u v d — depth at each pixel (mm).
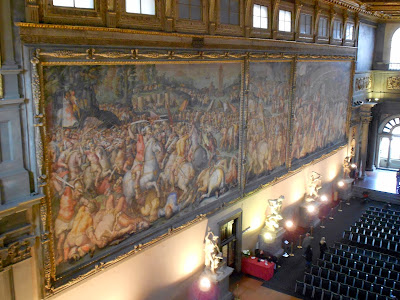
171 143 13570
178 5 13148
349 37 27438
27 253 9727
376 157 35250
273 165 20078
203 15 14234
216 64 15117
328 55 24203
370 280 17047
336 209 27484
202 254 15836
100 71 10961
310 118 23266
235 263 18328
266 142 19078
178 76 13508
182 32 13359
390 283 16656
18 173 9328
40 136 9586
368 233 22062
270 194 20203
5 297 9305
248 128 17453
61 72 10000
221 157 16109
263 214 19797
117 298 12289
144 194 12773
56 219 10289
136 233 12680
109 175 11547
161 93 12945
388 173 34188
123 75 11617
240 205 17781
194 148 14617
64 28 9836
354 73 28750
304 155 23234
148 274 13305
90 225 11188
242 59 16406
